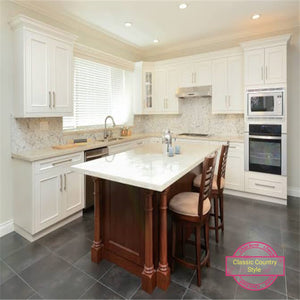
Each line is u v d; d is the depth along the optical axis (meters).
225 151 2.54
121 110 4.74
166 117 5.18
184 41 4.50
